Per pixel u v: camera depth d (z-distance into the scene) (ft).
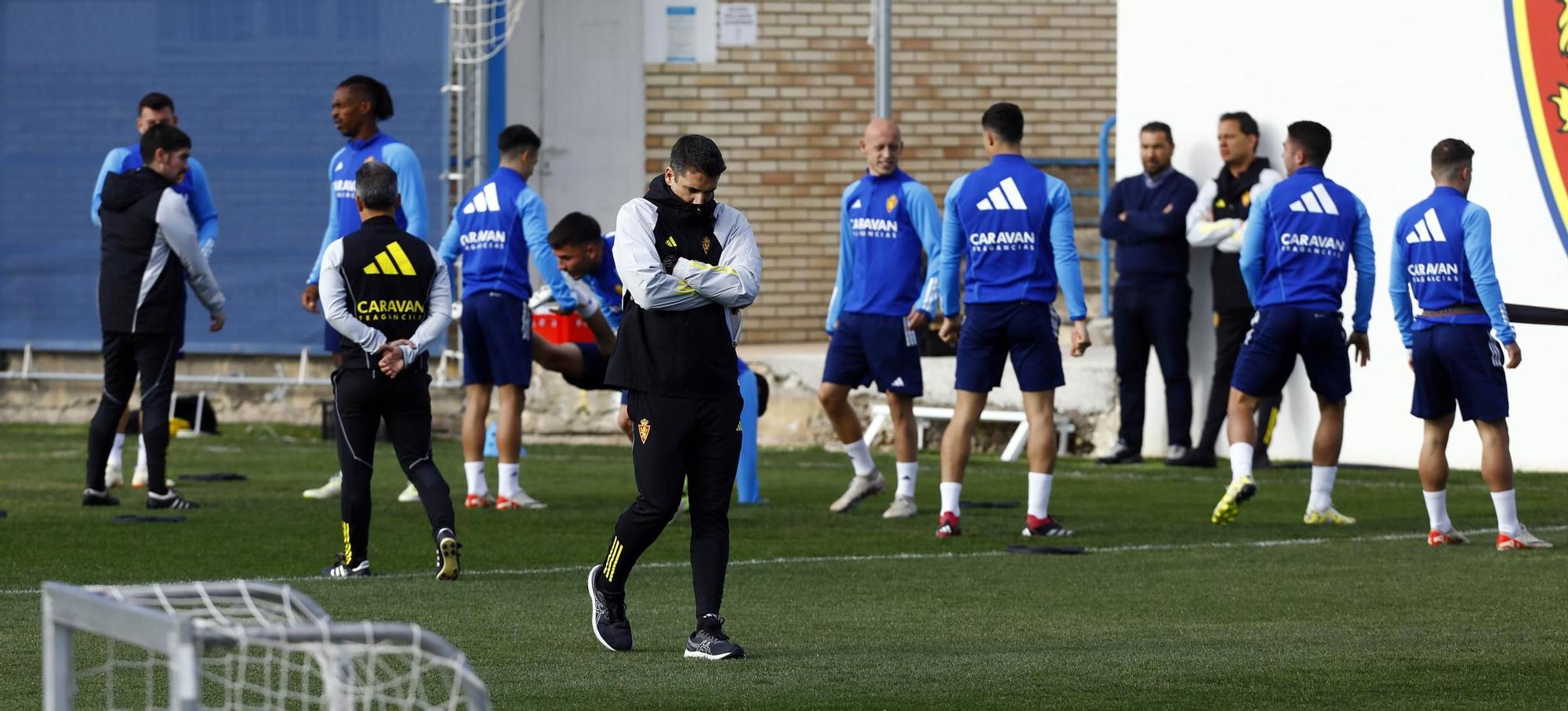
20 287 184.85
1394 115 147.02
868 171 114.32
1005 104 105.91
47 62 182.50
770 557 96.63
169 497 115.85
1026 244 104.01
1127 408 154.40
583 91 194.08
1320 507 112.68
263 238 181.98
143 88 181.78
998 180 104.37
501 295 117.29
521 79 193.16
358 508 86.48
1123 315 152.76
